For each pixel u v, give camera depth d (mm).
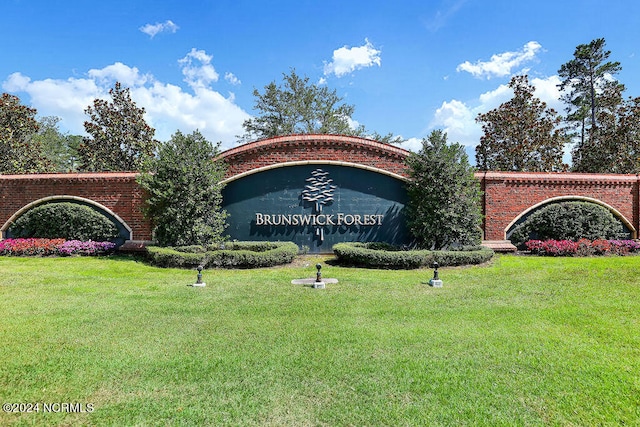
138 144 28953
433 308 8047
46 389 4586
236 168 16953
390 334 6438
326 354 5609
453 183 14758
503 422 3994
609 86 36688
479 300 8727
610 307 8141
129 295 9078
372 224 16922
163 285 10273
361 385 4719
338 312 7750
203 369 5117
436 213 14711
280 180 17062
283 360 5398
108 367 5152
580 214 16953
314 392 4559
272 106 44062
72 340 6105
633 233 18141
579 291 9578
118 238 17125
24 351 5652
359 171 17078
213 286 10156
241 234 16969
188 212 14508
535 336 6383
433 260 13203
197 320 7191
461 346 5938
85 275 11523
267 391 4578
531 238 17594
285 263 14047
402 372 5059
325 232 16969
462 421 4012
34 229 17016
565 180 17844
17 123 27062
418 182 15273
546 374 5051
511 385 4750
